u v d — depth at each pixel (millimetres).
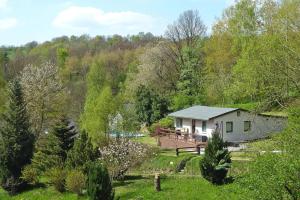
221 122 56062
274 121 54406
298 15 51062
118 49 150125
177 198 33469
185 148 50281
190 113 61000
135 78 90438
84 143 41281
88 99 64500
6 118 45375
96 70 91312
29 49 182125
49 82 62719
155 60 88375
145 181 39188
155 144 60344
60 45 171750
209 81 74562
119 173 40688
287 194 19078
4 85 73250
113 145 42438
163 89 87438
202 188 34938
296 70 35938
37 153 45062
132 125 59281
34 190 42875
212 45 74188
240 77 57125
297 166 18562
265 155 20562
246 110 56844
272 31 57031
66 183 38938
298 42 47000
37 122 60031
